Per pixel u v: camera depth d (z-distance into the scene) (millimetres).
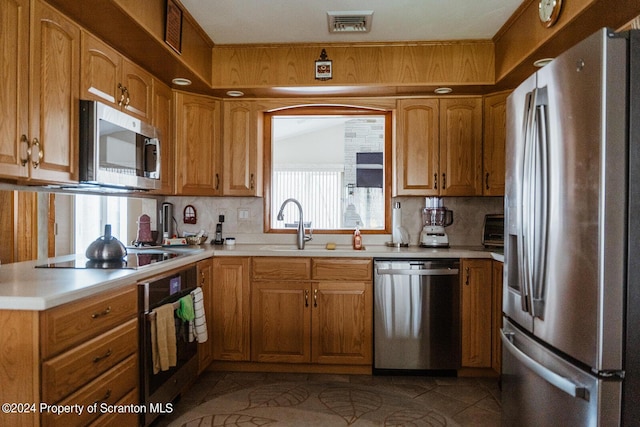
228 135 3293
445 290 2875
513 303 1824
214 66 3051
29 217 2691
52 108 1786
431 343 2885
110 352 1693
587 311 1294
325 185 3637
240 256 2973
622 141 1236
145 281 1987
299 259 2943
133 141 2352
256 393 2654
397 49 2992
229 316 2986
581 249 1324
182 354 2408
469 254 2875
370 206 3598
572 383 1349
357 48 3010
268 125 3541
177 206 3564
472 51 2959
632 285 1240
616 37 1242
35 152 1687
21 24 1611
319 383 2816
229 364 3055
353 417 2332
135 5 1972
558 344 1439
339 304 2926
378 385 2783
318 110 3512
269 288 2965
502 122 3033
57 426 1393
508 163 1887
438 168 3178
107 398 1671
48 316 1367
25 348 1336
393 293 2887
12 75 1568
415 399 2568
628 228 1236
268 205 3555
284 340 2963
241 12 2547
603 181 1236
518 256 1680
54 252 2879
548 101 1503
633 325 1241
